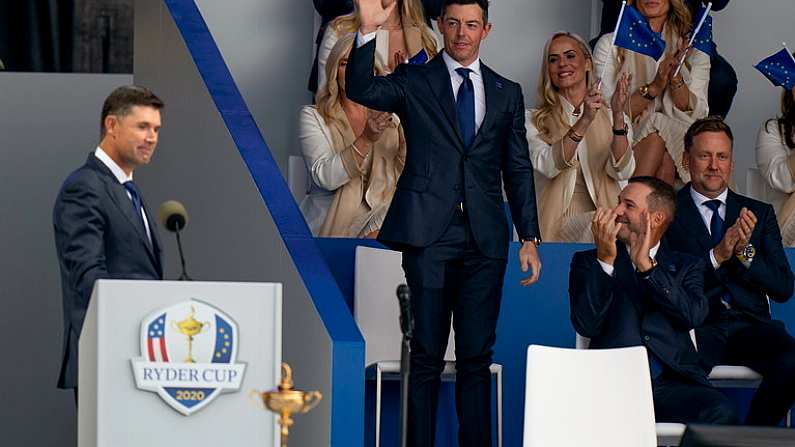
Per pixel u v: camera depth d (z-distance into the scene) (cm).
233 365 1467
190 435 1462
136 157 1741
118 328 1455
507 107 1889
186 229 2047
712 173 2116
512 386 2134
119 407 1451
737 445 952
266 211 1925
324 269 1864
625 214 1939
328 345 1753
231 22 2767
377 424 1964
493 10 2825
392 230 1858
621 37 2341
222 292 1474
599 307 1903
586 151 2380
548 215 2361
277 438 1472
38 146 2422
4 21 2872
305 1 2784
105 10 2909
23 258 2394
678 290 1911
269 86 2772
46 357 2373
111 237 1716
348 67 1825
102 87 2445
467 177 1862
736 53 2803
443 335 1867
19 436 2348
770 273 2070
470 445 1864
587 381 1725
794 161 2411
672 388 1892
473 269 1867
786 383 1988
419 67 1888
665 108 2506
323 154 2308
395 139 2325
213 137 2028
